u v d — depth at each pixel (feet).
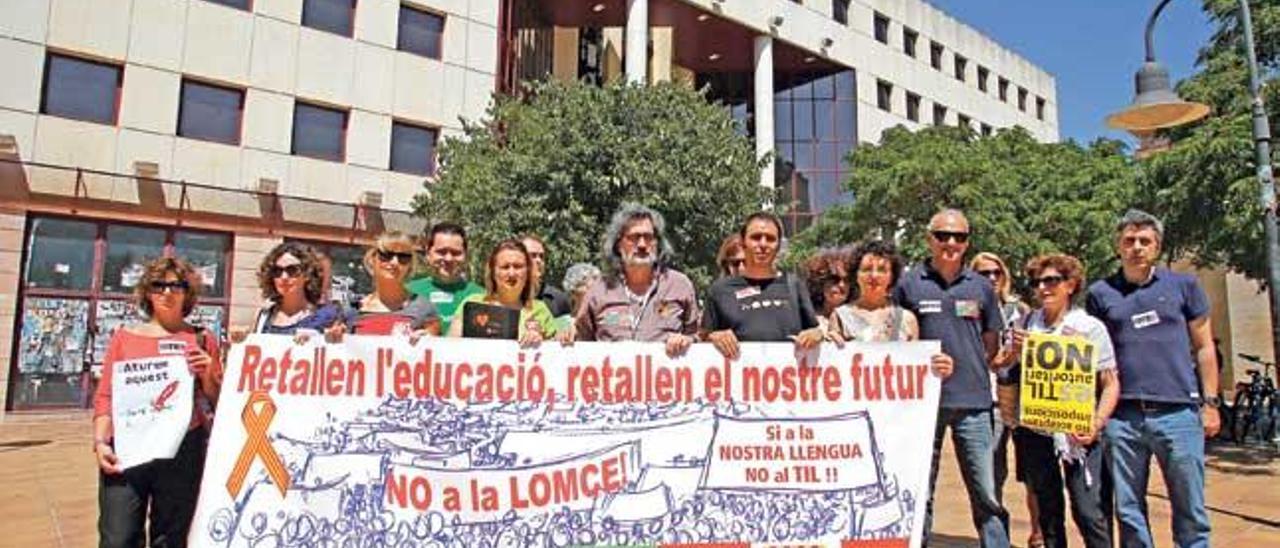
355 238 64.34
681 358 13.67
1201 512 14.44
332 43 65.16
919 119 119.03
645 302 15.15
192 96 59.41
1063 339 15.11
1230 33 40.22
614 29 99.71
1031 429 16.01
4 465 32.81
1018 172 68.59
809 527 13.47
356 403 12.76
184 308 13.09
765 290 14.80
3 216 51.60
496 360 13.25
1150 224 15.19
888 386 14.10
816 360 13.96
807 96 110.83
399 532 12.55
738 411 13.66
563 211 49.44
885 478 13.76
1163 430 14.58
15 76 52.75
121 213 55.42
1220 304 87.35
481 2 73.51
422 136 69.41
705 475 13.39
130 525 12.32
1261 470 32.17
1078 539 19.60
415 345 13.05
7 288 51.39
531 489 12.98
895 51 116.37
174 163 57.77
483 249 49.55
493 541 12.76
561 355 13.41
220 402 12.42
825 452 13.71
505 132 60.23
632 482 13.24
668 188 51.42
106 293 55.06
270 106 61.93
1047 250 58.39
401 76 68.23
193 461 12.89
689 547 13.17
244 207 59.93
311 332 12.84
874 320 15.31
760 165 59.47
